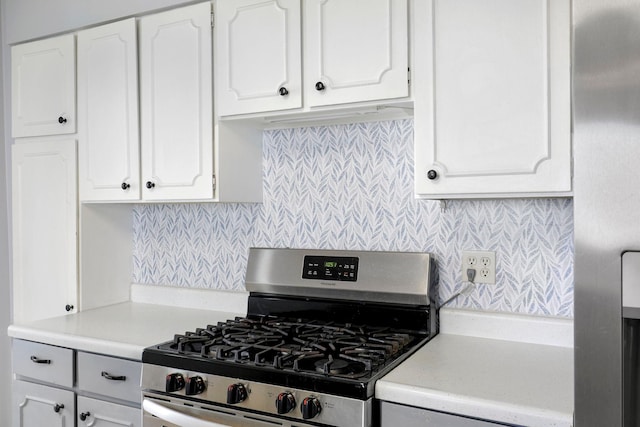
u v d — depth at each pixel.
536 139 1.37
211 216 2.23
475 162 1.45
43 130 2.26
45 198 2.25
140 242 2.41
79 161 2.16
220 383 1.42
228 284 2.20
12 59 2.33
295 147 2.05
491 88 1.42
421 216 1.83
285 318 1.92
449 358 1.49
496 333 1.70
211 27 1.86
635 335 0.92
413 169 1.84
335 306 1.84
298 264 1.92
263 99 1.75
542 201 1.66
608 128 0.86
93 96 2.11
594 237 0.88
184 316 2.09
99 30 2.09
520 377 1.32
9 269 2.49
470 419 1.18
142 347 1.63
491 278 1.73
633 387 0.93
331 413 1.28
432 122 1.50
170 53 1.94
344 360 1.41
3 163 2.48
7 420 2.48
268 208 2.11
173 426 1.52
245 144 2.00
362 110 1.69
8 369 2.49
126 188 2.04
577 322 0.90
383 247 1.90
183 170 1.93
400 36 1.54
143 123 2.01
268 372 1.35
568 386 1.25
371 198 1.91
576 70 0.88
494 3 1.41
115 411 1.69
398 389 1.25
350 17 1.61
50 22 2.25
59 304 2.22
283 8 1.71
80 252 2.18
